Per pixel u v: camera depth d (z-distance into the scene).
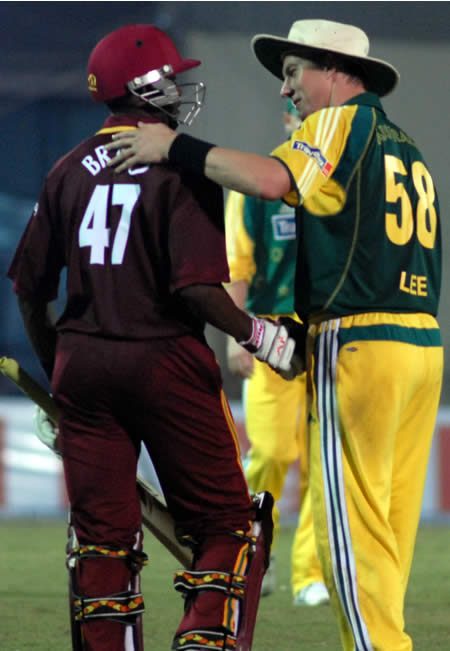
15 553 26.97
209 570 12.00
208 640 11.86
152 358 11.82
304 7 43.12
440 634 17.45
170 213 11.80
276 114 42.41
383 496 12.58
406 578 13.34
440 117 44.03
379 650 12.48
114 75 12.30
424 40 43.94
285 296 20.16
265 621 18.64
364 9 43.50
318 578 20.44
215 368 12.11
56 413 12.75
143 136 11.90
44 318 12.97
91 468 12.12
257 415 20.48
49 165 48.25
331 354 12.55
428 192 13.14
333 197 12.39
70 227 12.19
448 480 35.03
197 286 11.71
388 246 12.51
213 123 42.16
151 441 12.16
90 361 11.94
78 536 12.24
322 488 12.77
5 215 47.81
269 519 12.77
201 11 42.53
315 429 12.84
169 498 12.40
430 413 13.15
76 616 12.08
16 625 17.86
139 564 12.29
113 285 11.88
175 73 12.44
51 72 45.47
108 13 45.31
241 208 20.11
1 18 45.25
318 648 16.44
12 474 35.44
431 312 13.10
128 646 12.09
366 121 12.52
